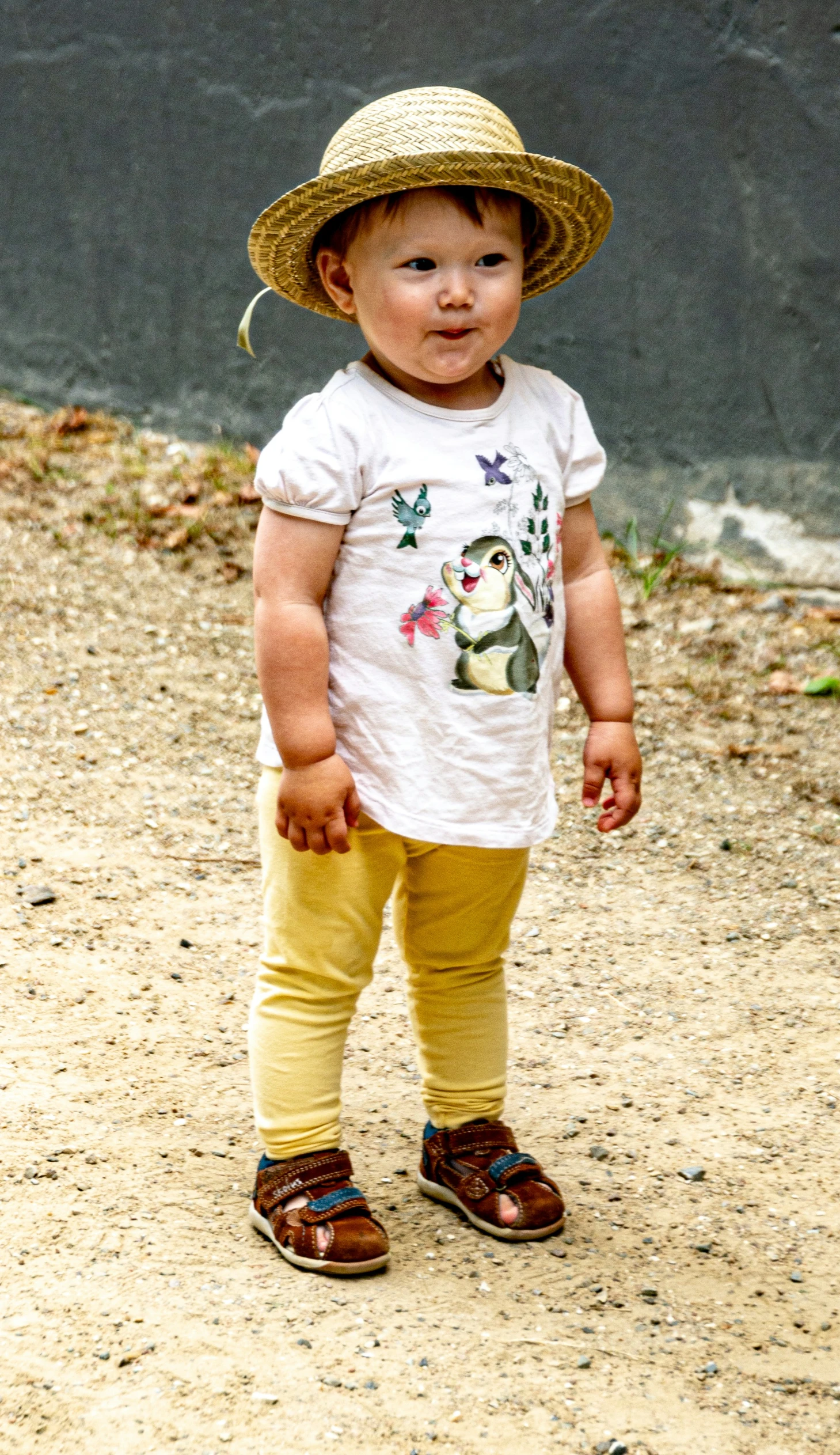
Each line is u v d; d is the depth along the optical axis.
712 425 5.89
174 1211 2.53
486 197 2.26
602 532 6.23
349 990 2.45
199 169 6.74
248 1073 3.05
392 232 2.25
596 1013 3.43
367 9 6.14
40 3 6.96
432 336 2.26
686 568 6.03
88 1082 2.95
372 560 2.29
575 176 2.32
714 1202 2.70
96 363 7.32
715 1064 3.21
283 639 2.27
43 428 7.24
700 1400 2.13
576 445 2.52
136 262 7.05
